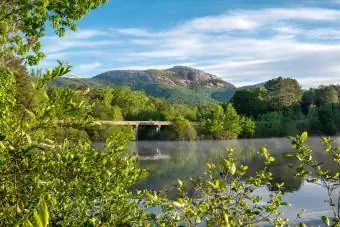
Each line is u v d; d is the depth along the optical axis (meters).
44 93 3.23
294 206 25.12
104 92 108.75
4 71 8.16
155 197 4.75
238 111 140.00
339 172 4.56
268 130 116.56
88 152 5.18
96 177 5.07
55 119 3.29
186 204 4.20
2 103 7.02
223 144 90.94
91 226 3.63
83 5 11.17
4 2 9.28
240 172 4.60
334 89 138.75
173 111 125.81
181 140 106.56
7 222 3.16
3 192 3.55
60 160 4.59
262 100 138.75
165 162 55.91
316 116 121.81
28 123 3.24
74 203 4.79
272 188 27.64
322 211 23.33
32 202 3.72
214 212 4.07
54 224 4.48
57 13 10.98
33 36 11.38
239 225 4.06
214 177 4.36
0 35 10.54
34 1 9.33
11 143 3.14
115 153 5.52
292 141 4.59
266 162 4.87
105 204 4.99
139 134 112.19
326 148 4.69
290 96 137.88
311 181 4.57
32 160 3.88
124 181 5.44
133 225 4.73
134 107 126.12
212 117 114.81
